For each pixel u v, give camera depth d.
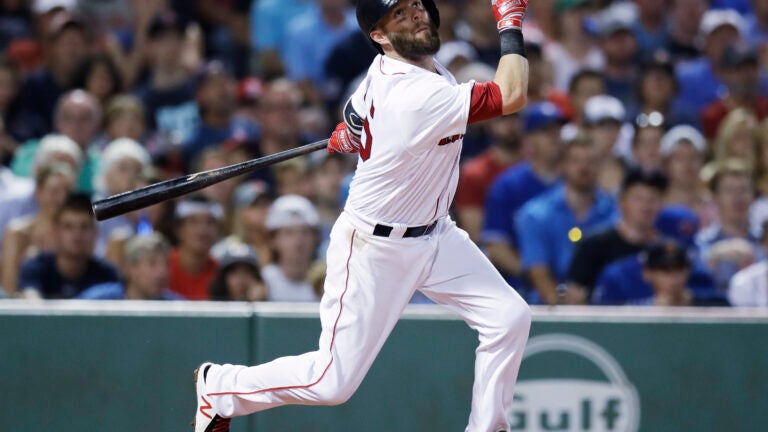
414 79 14.83
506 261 28.14
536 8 37.94
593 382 20.69
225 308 20.31
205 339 20.20
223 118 32.06
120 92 33.09
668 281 24.11
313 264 25.42
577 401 20.67
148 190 16.06
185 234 24.47
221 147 29.97
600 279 24.84
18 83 32.28
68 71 32.97
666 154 30.05
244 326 20.27
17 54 34.38
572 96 33.56
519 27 15.27
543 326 20.72
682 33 37.62
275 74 36.50
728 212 28.22
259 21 36.81
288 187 28.97
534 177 28.80
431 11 15.33
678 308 21.56
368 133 15.18
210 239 24.58
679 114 35.00
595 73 33.50
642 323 20.80
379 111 14.95
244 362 20.20
